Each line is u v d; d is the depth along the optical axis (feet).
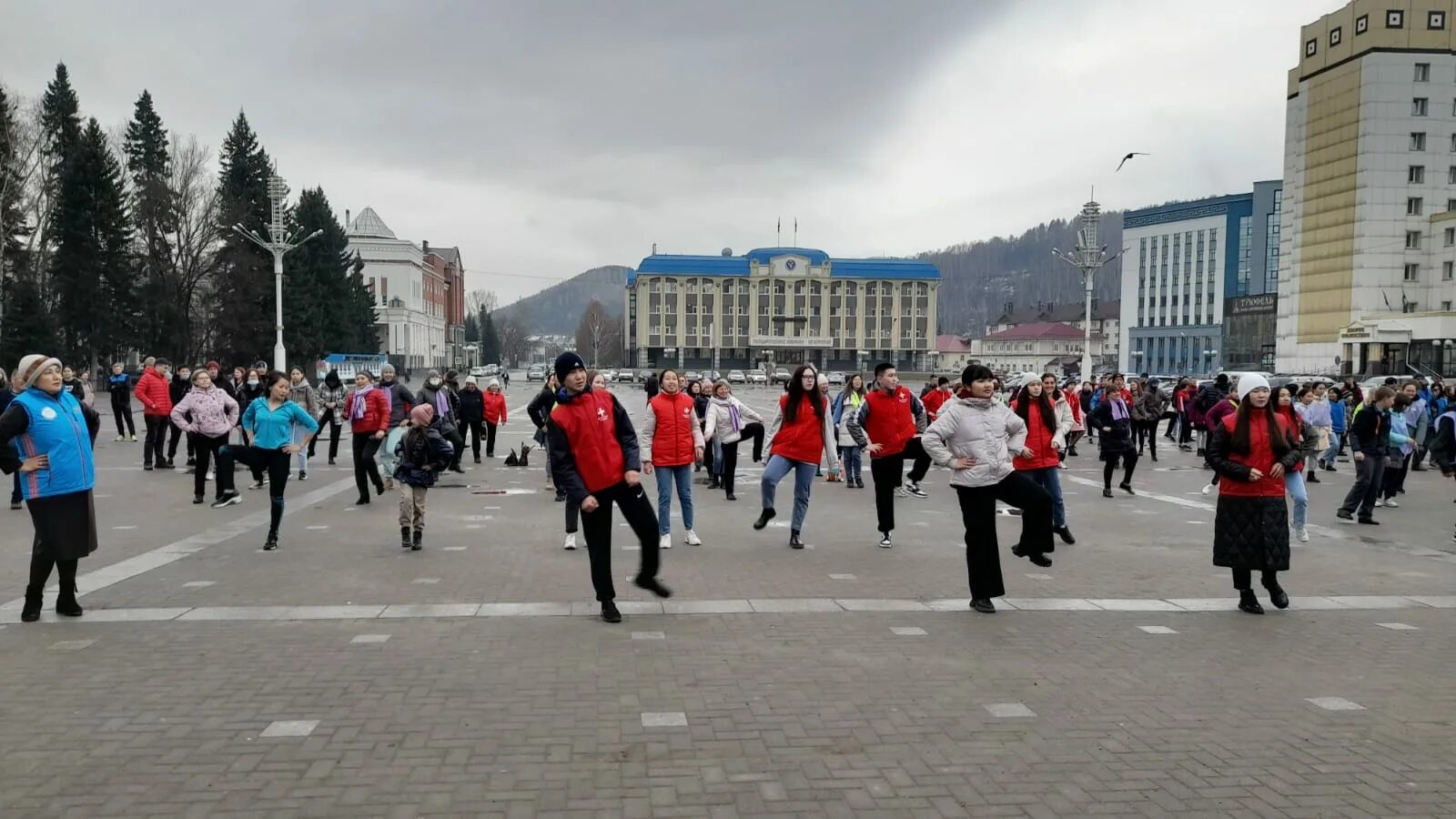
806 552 32.12
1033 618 23.27
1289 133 239.71
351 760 14.03
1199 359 361.51
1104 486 53.83
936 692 17.46
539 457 70.54
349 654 19.39
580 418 22.18
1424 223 214.28
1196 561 31.48
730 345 385.29
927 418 50.16
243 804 12.54
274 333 194.70
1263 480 23.81
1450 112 212.64
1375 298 215.31
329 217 226.79
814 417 33.04
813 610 23.72
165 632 21.01
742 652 19.83
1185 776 13.80
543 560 30.22
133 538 33.86
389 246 340.80
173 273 184.85
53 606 23.48
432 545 32.89
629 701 16.74
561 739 14.92
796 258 385.09
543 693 17.12
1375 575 29.50
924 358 397.60
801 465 33.12
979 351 535.60
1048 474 34.50
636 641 20.63
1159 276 377.09
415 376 309.22
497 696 16.90
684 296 382.22
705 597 25.05
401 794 12.91
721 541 34.30
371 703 16.51
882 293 391.24
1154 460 72.38
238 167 218.38
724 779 13.50
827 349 391.04
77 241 171.53
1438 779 13.83
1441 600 25.89
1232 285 349.61
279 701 16.56
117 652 19.49
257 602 23.97
